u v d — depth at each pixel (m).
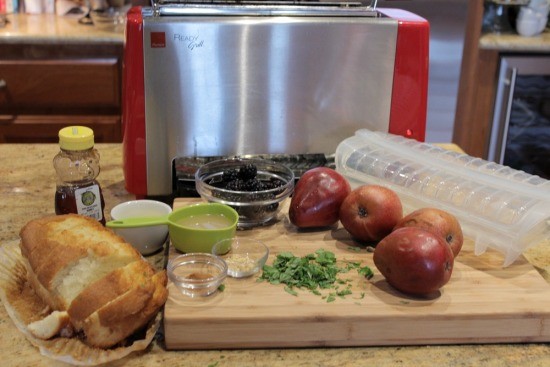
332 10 1.22
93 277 0.81
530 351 0.82
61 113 2.19
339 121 1.25
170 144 1.20
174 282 0.83
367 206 0.97
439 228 0.90
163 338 0.81
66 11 2.44
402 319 0.81
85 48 2.13
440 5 2.26
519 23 2.39
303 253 0.97
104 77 2.15
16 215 1.10
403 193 1.07
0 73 2.11
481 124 2.44
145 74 1.14
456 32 2.31
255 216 1.03
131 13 1.17
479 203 0.99
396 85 1.24
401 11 1.31
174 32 1.12
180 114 1.18
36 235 0.85
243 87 1.19
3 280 0.88
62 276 0.81
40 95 2.15
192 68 1.15
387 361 0.79
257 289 0.85
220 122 1.20
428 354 0.81
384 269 0.85
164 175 1.22
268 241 1.00
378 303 0.83
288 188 1.05
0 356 0.76
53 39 2.11
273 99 1.21
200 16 1.16
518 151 2.45
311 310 0.81
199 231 0.92
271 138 1.24
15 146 1.41
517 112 2.38
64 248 0.81
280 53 1.17
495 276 0.91
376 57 1.21
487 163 1.15
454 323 0.81
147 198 1.23
